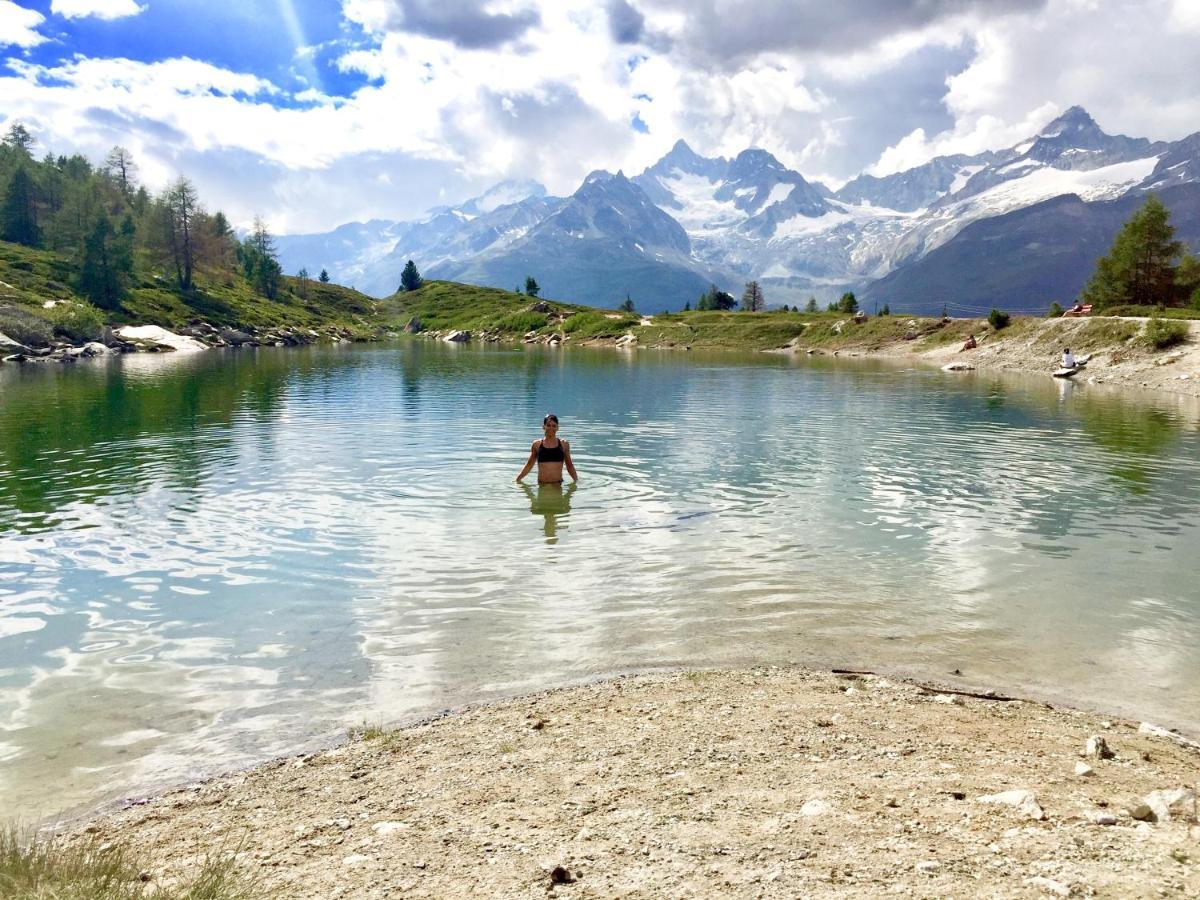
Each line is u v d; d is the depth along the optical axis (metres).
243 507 18.59
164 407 39.91
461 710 8.84
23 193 170.25
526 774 7.21
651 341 144.00
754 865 5.30
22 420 34.41
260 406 40.78
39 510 18.19
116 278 135.12
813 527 17.02
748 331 135.00
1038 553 15.14
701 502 19.38
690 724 8.27
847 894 4.83
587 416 37.25
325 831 6.25
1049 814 5.91
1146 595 12.77
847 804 6.26
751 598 12.57
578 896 5.00
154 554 14.80
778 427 33.69
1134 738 7.94
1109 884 4.78
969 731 8.02
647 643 10.82
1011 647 10.70
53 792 7.10
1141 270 104.00
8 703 8.92
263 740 8.16
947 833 5.64
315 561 14.39
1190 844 5.31
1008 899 4.66
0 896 4.80
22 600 12.33
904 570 14.02
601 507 18.73
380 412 38.19
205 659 10.19
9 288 120.19
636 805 6.47
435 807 6.61
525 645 10.71
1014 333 87.62
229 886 5.19
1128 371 62.03
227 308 162.12
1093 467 24.47
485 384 56.50
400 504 18.94
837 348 114.75
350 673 9.80
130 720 8.55
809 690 9.23
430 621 11.55
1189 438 30.84
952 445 28.81
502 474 22.73
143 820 6.59
